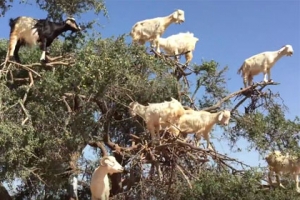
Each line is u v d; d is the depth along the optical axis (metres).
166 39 16.09
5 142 10.91
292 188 13.86
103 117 13.77
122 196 12.90
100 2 14.30
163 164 12.90
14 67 12.81
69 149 13.55
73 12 14.65
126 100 14.10
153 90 13.62
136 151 13.52
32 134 11.70
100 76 11.65
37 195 17.05
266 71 15.98
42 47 12.87
